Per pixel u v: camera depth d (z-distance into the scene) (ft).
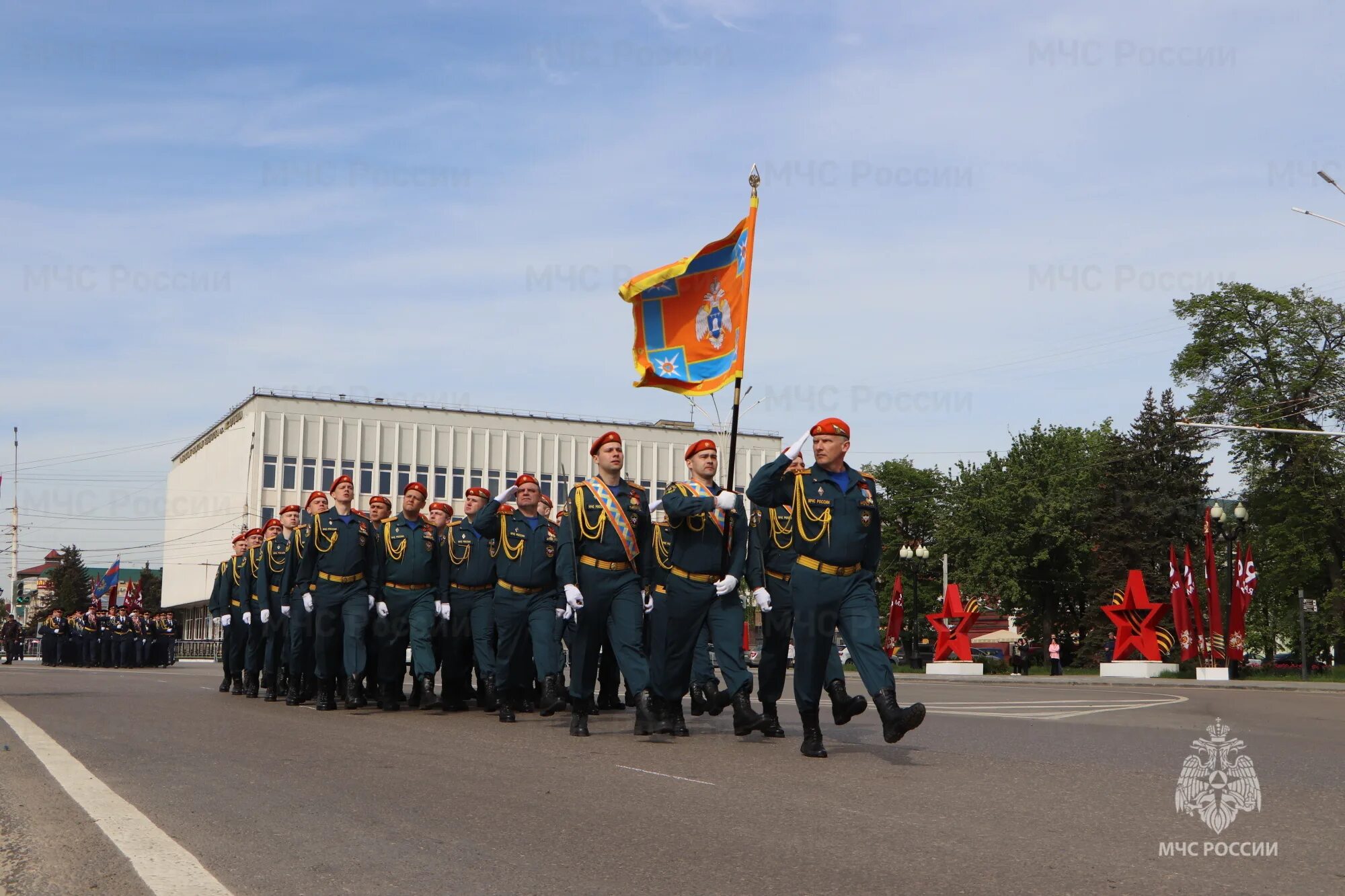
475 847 18.43
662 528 35.53
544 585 41.86
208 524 259.80
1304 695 82.58
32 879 16.14
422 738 34.37
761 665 35.35
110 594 169.48
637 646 35.17
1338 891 15.80
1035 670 165.99
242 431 230.89
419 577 47.16
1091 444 220.43
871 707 58.59
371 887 15.98
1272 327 161.17
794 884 16.15
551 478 242.58
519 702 46.73
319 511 50.47
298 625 50.31
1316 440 155.63
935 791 23.82
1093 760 29.50
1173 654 138.10
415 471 233.35
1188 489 192.34
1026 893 15.69
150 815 20.86
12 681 70.95
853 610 28.94
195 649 196.44
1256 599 184.34
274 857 17.70
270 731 36.19
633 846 18.53
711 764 28.07
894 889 15.87
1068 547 197.98
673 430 250.16
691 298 36.55
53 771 25.89
